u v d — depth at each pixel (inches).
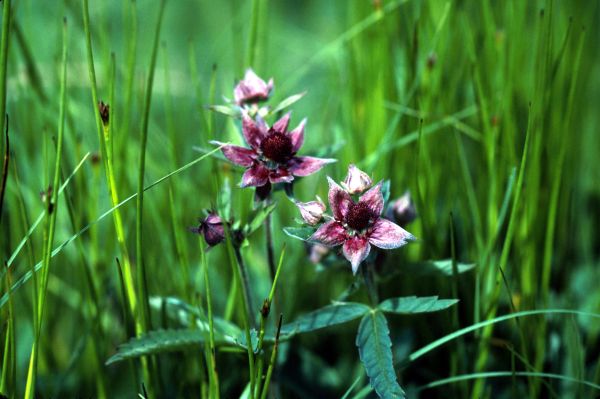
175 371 27.8
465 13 29.6
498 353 28.1
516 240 27.7
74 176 28.3
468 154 30.7
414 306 25.5
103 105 25.2
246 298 26.3
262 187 25.8
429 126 28.8
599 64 32.1
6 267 25.2
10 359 25.3
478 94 28.5
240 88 26.5
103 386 27.0
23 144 29.2
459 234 29.6
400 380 26.8
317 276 29.0
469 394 27.3
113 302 28.9
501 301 28.2
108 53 29.5
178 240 26.8
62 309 29.5
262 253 29.8
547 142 28.1
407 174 29.0
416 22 28.3
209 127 28.2
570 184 29.0
